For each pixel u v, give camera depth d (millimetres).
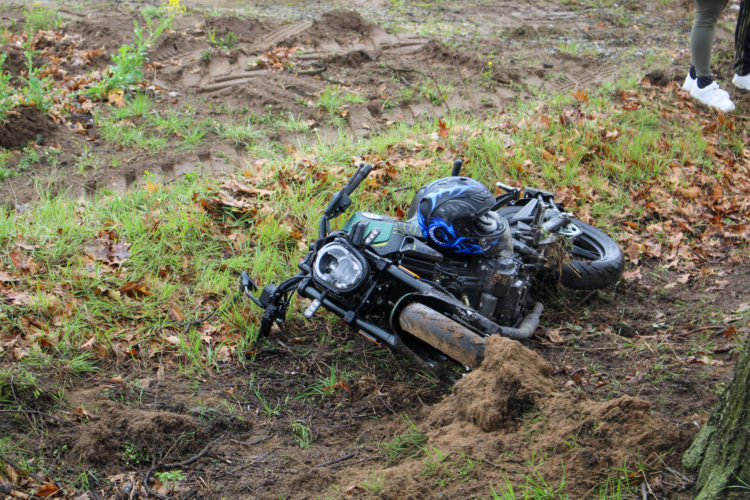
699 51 9852
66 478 3693
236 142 8609
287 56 11242
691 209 7555
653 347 5180
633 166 8164
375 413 4434
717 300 5926
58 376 4523
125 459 3857
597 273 5781
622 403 3602
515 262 5012
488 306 4781
